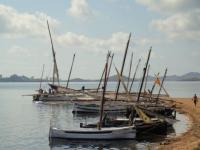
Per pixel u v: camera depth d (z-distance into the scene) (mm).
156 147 46969
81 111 90125
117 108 84062
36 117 87188
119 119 58125
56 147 50406
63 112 97000
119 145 50219
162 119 59125
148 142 51031
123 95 117375
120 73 81688
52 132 54906
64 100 123125
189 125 65562
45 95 126812
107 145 50500
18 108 111750
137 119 58500
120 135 52906
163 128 55094
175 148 42719
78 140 53656
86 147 49938
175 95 170875
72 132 53844
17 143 53750
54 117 86188
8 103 134375
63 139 54312
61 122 76938
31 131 64938
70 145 51281
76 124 73000
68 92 124125
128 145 49875
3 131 65250
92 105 89062
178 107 94750
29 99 158500
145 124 54531
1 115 92750
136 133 53969
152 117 65188
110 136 52875
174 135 55469
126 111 73750
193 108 93500
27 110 104812
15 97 177125
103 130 53000
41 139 56500
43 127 70188
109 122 56375
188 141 47656
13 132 63938
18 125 73500
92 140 53281
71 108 107125
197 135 53219
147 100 94438
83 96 117625
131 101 83688
